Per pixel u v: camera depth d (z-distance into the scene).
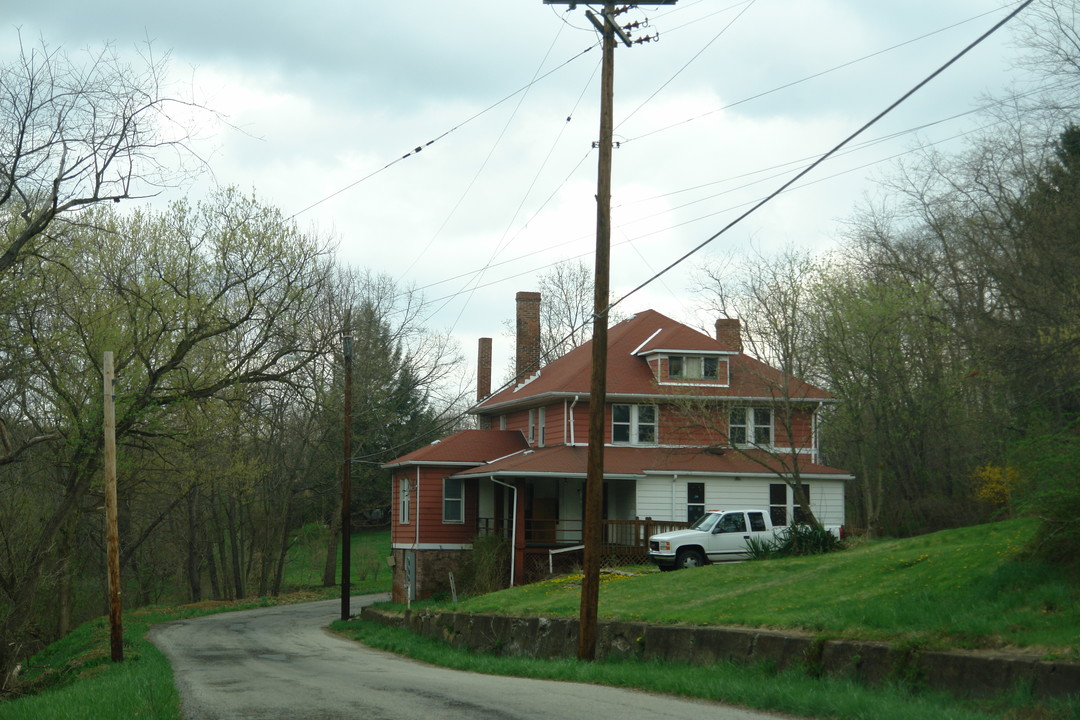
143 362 28.67
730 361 41.22
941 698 12.34
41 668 31.06
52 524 30.64
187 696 15.38
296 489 56.09
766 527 33.38
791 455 38.44
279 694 15.38
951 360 37.81
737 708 12.84
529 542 38.38
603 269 19.91
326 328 50.09
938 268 42.38
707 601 21.44
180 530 56.28
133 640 30.38
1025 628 13.02
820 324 38.41
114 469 24.05
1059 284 28.64
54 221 26.31
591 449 19.97
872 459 43.34
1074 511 14.76
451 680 17.62
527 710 12.69
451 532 41.56
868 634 14.80
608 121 19.98
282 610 46.91
